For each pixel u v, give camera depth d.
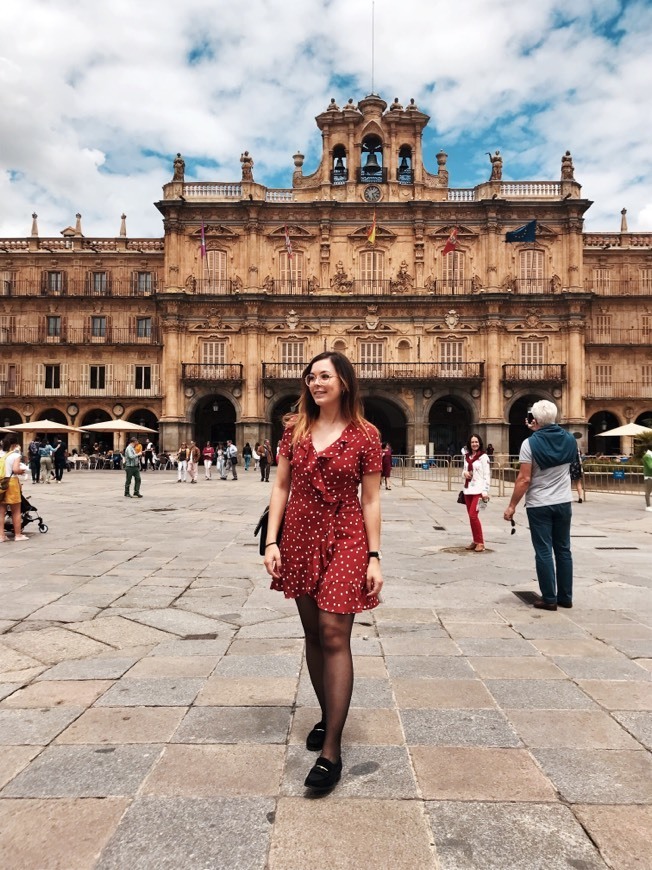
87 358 50.25
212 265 48.09
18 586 8.10
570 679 4.90
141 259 50.91
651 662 5.31
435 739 3.85
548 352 47.72
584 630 6.29
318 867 2.67
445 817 3.02
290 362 47.81
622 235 50.94
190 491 24.75
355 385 3.80
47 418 51.91
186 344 48.06
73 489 25.62
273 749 3.70
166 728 3.98
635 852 2.78
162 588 8.02
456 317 47.66
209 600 7.41
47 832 2.90
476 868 2.67
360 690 4.65
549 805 3.13
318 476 3.64
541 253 48.00
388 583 8.48
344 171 49.66
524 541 12.30
